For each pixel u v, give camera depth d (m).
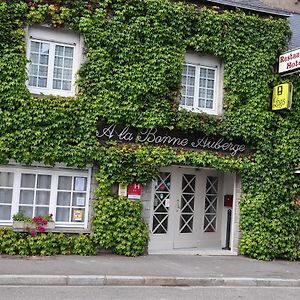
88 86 12.56
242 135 13.97
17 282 9.30
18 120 11.92
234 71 13.98
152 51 13.11
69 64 12.74
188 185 14.93
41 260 11.25
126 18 12.95
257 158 14.16
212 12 13.80
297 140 14.52
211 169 14.62
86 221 12.69
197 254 13.84
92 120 12.52
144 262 11.88
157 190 14.28
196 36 13.61
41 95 12.30
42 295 8.54
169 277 10.24
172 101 13.34
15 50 11.95
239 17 14.09
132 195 12.92
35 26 12.34
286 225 14.20
